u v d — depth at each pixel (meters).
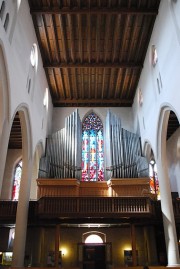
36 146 15.63
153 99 15.05
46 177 16.95
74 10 13.67
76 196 15.75
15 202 15.12
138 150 18.06
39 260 15.43
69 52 16.75
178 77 11.05
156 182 18.31
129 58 17.19
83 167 19.08
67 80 18.92
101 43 16.06
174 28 11.34
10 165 19.73
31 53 14.51
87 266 16.12
